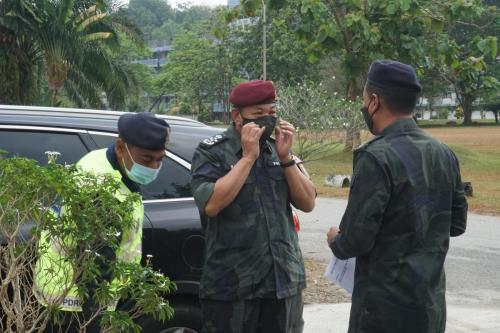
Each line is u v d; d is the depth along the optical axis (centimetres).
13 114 472
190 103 7931
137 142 362
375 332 323
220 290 363
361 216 318
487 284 846
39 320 329
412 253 321
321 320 657
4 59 2122
